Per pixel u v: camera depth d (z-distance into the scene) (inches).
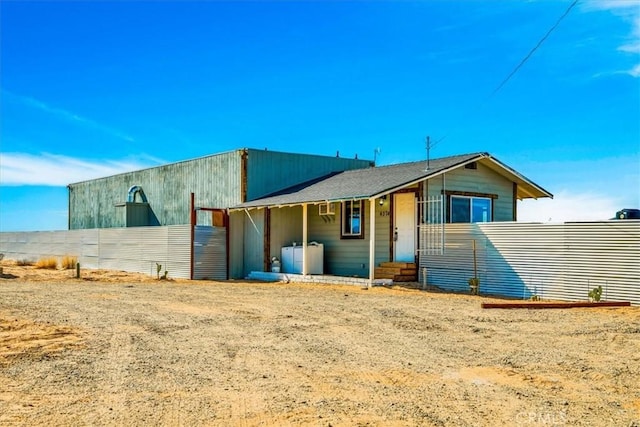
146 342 339.3
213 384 251.4
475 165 748.6
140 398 231.1
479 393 240.1
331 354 309.6
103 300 537.6
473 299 550.9
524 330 379.2
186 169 1003.9
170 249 879.7
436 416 211.6
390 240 720.3
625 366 283.1
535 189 812.0
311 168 950.4
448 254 649.6
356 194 665.0
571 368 279.7
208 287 689.0
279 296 578.9
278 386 249.0
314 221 842.2
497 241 605.0
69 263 1058.7
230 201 890.1
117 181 1214.9
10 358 297.1
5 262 1217.4
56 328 379.9
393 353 312.2
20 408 217.9
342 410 217.5
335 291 629.3
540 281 567.2
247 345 331.9
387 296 577.3
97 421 204.2
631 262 504.4
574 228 544.4
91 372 270.7
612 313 451.5
